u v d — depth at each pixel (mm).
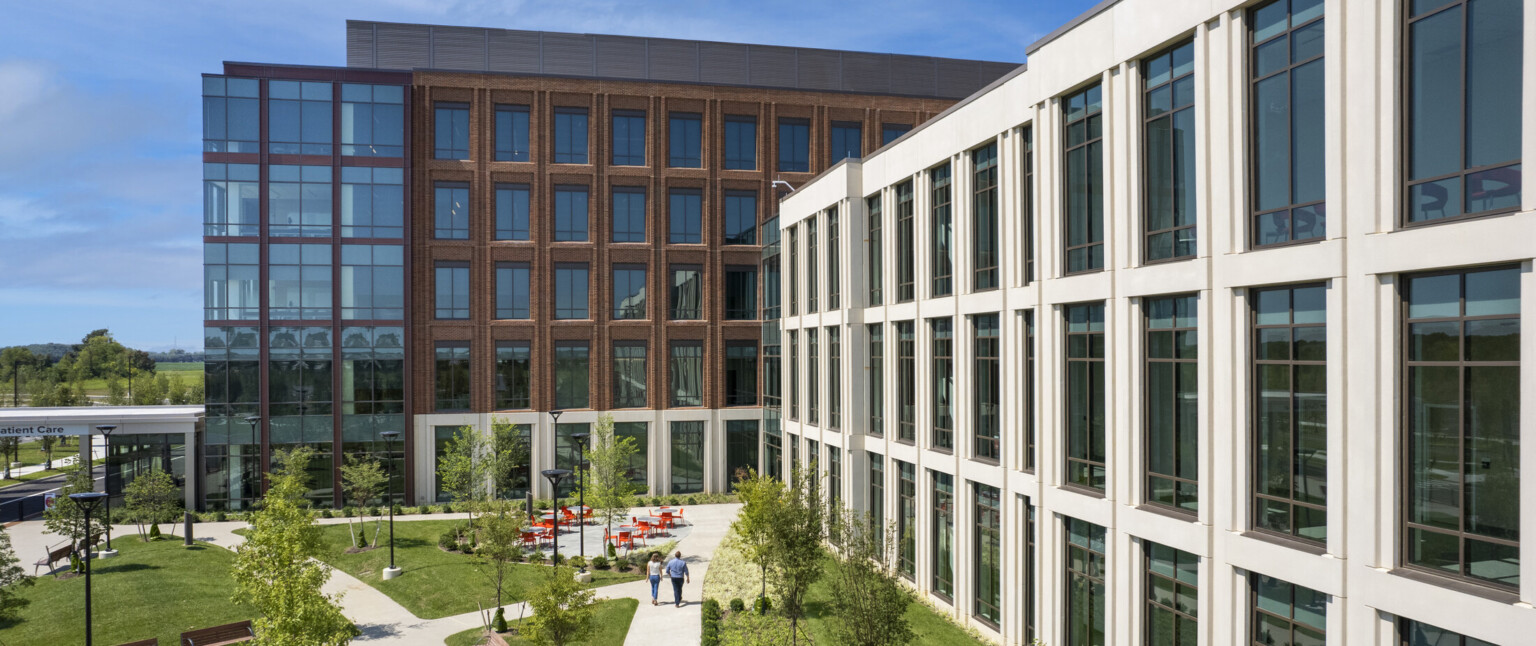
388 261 40375
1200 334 14562
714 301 43312
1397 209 11633
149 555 30438
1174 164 15414
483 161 41219
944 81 47812
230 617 23844
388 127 40281
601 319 42312
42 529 37469
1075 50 17656
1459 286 11102
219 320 39094
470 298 41312
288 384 39562
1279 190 13430
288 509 23797
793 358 35500
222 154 38875
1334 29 12266
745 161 43781
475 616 24453
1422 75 11484
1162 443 15758
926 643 20812
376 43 41719
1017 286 19891
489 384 41219
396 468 40375
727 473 43438
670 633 22641
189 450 39562
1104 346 17156
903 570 26156
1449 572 11188
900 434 26469
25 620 22969
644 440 42875
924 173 24375
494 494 39250
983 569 21891
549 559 29828
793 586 20797
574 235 42344
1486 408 10805
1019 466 19906
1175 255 15344
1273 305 13594
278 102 39312
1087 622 17688
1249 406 13953
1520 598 10297
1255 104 13898
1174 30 15031
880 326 27703
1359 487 11992
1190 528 14703
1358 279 11977
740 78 45094
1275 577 13258
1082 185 17891
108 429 35750
